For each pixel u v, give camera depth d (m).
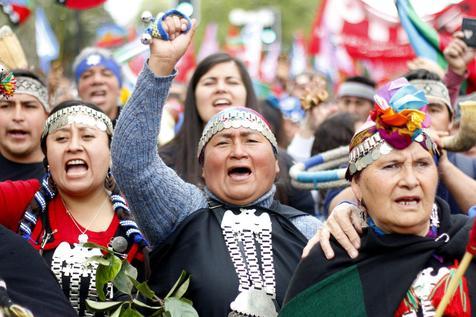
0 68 8.11
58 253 8.71
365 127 7.45
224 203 8.73
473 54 11.91
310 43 24.97
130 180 8.43
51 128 9.11
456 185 9.27
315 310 7.39
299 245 8.59
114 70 13.91
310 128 14.89
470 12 15.07
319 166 10.52
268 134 8.84
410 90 7.31
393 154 7.29
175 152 11.11
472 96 11.82
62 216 8.97
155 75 8.40
